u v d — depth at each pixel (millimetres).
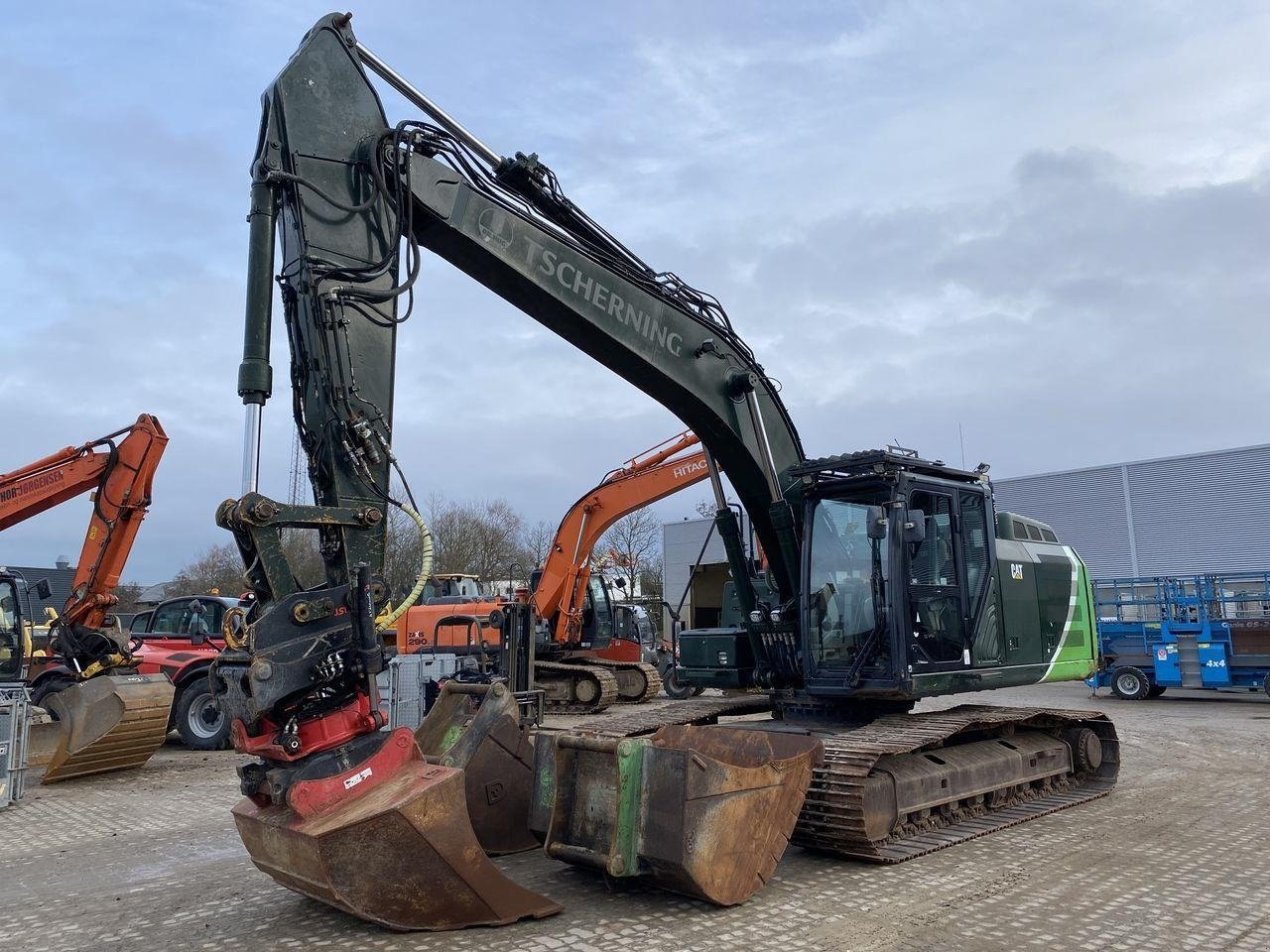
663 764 5289
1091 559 33438
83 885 6234
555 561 17516
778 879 6035
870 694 7305
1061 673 9117
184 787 10086
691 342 7520
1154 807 8367
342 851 4512
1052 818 7902
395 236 5535
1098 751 9383
